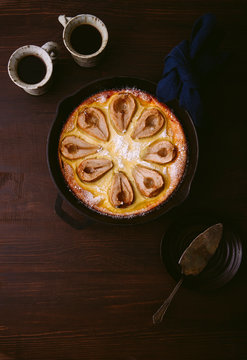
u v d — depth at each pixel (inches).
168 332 31.5
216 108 32.7
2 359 31.3
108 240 31.9
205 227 31.6
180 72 28.4
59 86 32.4
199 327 31.5
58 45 31.9
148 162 31.1
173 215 31.9
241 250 31.2
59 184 30.0
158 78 32.6
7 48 32.7
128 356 31.5
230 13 33.1
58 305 31.7
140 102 31.4
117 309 31.7
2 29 32.7
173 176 30.9
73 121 31.2
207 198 32.2
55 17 32.8
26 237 32.0
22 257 31.9
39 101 32.5
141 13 32.9
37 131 32.4
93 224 31.9
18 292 31.7
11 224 32.0
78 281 31.8
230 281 31.0
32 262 31.9
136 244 31.9
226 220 32.0
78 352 31.5
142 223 28.5
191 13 33.0
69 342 31.5
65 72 32.5
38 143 32.4
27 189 32.2
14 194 32.2
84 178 30.4
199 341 31.4
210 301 31.7
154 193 30.4
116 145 31.2
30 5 32.8
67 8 32.9
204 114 29.9
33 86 30.3
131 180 31.0
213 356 31.4
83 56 30.0
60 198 31.4
